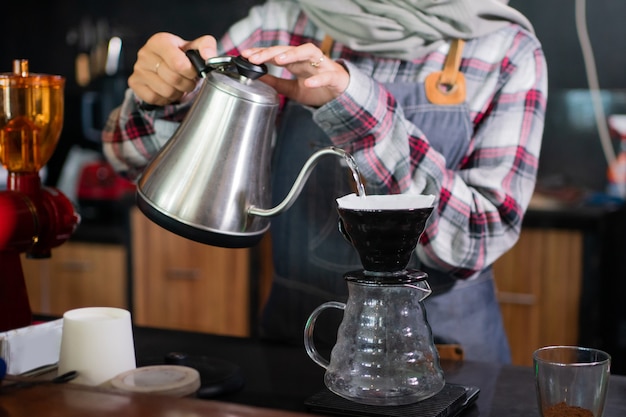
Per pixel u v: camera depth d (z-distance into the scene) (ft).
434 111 4.45
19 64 3.93
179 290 9.61
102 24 10.83
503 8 4.54
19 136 3.81
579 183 9.66
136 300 9.77
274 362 3.70
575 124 9.61
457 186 4.06
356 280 2.93
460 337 4.61
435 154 4.02
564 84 9.53
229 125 3.35
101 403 2.60
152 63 3.88
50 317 4.36
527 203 4.36
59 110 3.96
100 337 3.14
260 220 3.51
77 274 10.08
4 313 3.71
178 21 10.54
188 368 3.20
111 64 10.83
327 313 4.71
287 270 4.87
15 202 3.73
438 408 2.93
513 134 4.41
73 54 11.03
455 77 4.48
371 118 3.73
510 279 8.55
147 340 4.06
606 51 9.31
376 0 4.48
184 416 2.49
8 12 11.14
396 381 2.96
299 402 3.17
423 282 3.03
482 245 4.17
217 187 3.35
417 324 3.02
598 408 2.80
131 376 3.08
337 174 4.57
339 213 3.02
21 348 3.33
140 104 4.29
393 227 2.85
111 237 9.89
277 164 4.82
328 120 3.76
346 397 3.02
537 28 9.46
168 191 3.38
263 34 4.91
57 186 11.25
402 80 4.61
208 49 3.59
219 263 9.43
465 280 4.33
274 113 3.47
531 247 8.43
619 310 8.83
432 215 3.98
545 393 2.83
